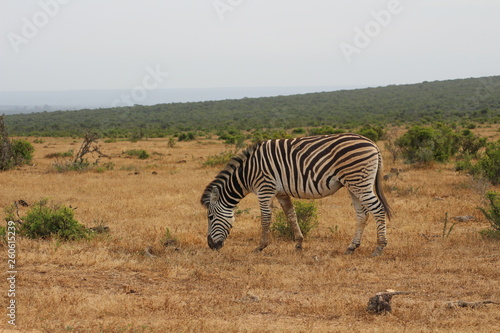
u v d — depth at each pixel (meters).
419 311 5.28
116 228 9.81
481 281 6.42
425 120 57.53
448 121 58.28
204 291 6.11
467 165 17.05
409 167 19.41
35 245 7.97
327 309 5.40
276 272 6.93
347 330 4.75
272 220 10.52
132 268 7.01
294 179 8.02
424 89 117.44
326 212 11.29
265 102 122.38
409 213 11.08
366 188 7.77
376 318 5.14
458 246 8.24
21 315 4.99
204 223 10.37
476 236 8.79
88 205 12.27
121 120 94.50
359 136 7.91
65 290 5.98
